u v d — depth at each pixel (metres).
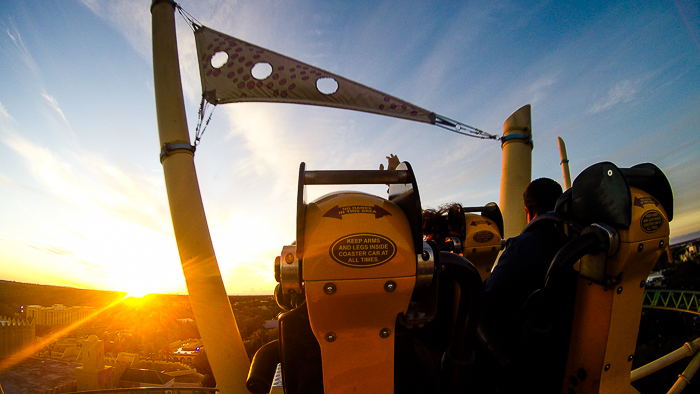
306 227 1.00
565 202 1.73
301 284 1.04
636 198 1.37
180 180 3.32
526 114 4.38
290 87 4.11
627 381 1.49
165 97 3.45
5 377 67.69
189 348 103.38
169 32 3.63
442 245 2.45
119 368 72.94
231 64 4.00
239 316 75.88
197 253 3.24
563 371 1.62
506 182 4.40
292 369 1.11
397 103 4.49
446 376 1.14
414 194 0.96
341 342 1.02
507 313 1.76
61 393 59.84
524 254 1.74
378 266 0.94
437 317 1.95
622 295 1.41
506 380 1.68
